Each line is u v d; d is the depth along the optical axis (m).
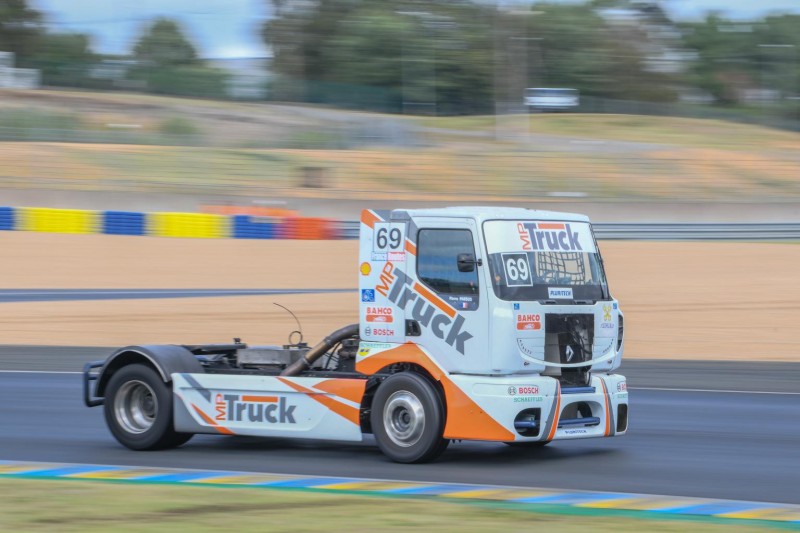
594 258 12.08
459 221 11.20
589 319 11.70
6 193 54.31
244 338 25.61
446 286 11.22
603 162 69.06
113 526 8.16
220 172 63.53
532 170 67.00
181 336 26.08
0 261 42.00
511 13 99.62
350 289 36.28
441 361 11.20
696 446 12.70
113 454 12.29
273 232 48.94
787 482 10.40
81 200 54.78
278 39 108.88
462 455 12.02
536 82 113.44
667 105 100.94
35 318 29.45
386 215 11.66
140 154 66.12
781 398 16.91
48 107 81.88
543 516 8.48
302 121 84.50
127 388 12.67
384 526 8.09
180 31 111.75
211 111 86.62
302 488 9.81
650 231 50.59
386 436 11.32
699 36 120.06
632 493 9.75
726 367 20.83
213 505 8.92
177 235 48.44
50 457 12.08
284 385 11.92
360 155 69.69
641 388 18.16
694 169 68.88
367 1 109.50
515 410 10.85
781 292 34.19
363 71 102.19
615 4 120.06
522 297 11.12
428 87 99.00
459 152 72.19
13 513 8.64
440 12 105.00
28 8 116.31
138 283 37.88
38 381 18.98
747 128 91.38
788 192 65.44
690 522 8.29
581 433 11.54
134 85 97.69
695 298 33.06
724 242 50.06
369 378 11.59
